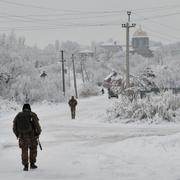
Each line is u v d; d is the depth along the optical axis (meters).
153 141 17.05
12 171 13.19
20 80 69.75
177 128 28.19
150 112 32.94
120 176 11.70
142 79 74.19
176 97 33.62
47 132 26.50
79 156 15.83
